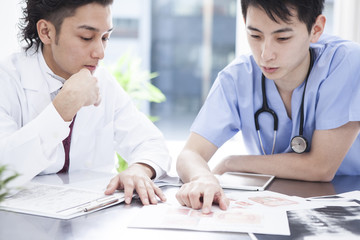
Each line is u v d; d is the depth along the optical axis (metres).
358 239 0.58
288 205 0.75
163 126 5.14
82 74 0.94
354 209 0.72
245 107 1.14
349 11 2.15
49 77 1.07
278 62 0.92
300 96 1.08
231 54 5.27
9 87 1.03
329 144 1.02
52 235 0.61
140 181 0.84
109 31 0.98
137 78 2.27
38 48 1.07
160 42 5.20
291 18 0.88
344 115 1.01
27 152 0.85
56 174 1.06
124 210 0.74
